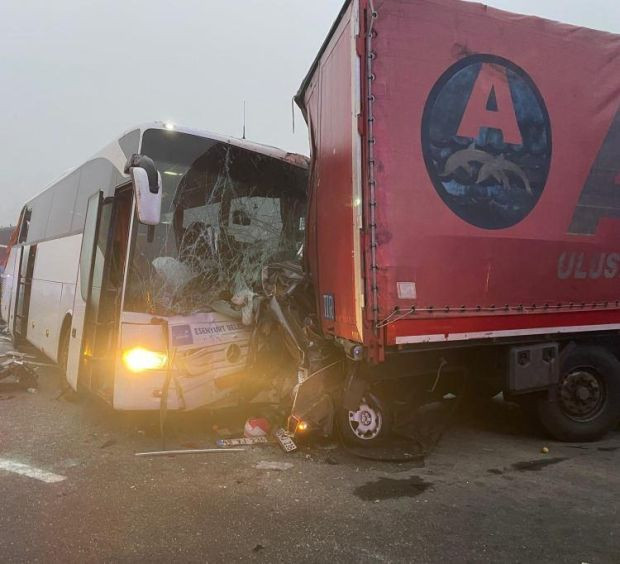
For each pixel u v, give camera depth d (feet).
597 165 17.48
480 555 10.79
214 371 18.06
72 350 22.61
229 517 12.40
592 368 18.76
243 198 20.45
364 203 14.51
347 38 15.43
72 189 27.84
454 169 15.38
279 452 16.87
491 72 15.96
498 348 17.02
